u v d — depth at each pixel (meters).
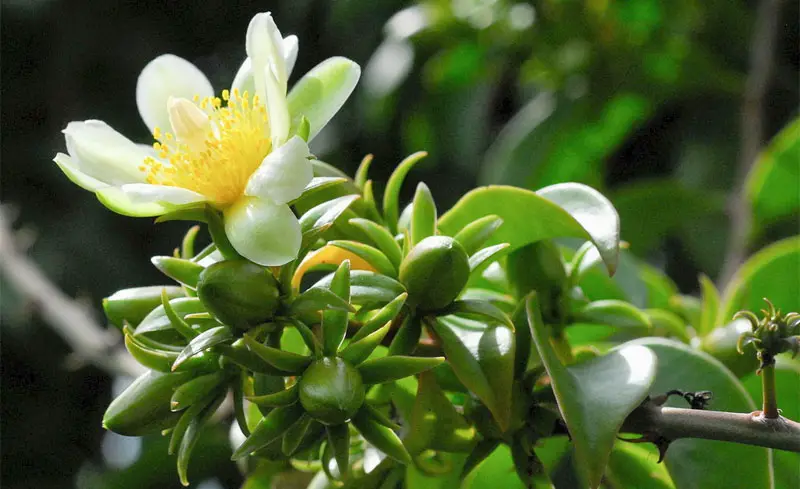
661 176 0.68
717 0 0.58
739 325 0.40
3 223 0.58
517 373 0.37
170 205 0.35
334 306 0.35
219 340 0.35
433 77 0.64
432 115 0.68
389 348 0.36
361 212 0.38
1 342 0.80
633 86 0.58
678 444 0.39
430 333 0.37
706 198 0.55
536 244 0.38
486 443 0.37
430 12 0.61
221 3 0.83
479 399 0.37
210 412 0.35
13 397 0.83
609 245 0.37
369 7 0.72
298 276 0.37
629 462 0.39
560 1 0.56
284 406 0.35
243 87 0.38
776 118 0.63
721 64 0.60
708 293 0.42
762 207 0.49
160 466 0.56
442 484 0.38
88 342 0.51
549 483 0.36
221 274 0.35
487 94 0.68
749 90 0.55
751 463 0.39
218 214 0.35
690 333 0.42
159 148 0.37
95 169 0.36
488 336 0.36
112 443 0.78
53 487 0.83
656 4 0.56
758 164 0.48
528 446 0.36
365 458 0.38
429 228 0.37
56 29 0.84
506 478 0.39
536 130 0.59
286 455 0.35
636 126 0.60
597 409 0.35
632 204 0.56
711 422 0.35
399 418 0.38
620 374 0.36
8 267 0.55
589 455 0.35
